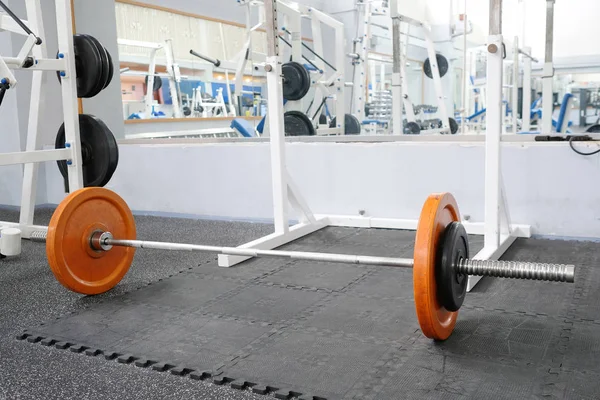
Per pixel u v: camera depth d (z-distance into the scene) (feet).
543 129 14.79
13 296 6.79
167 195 12.40
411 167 9.93
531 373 4.36
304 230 9.70
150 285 7.13
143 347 5.15
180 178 12.17
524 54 17.60
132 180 12.79
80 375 4.62
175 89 19.98
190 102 21.47
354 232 9.91
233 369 4.64
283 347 5.06
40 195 13.92
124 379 4.54
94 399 4.20
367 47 18.67
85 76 8.97
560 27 19.43
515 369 4.44
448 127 18.48
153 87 20.18
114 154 9.16
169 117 20.27
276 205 9.02
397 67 14.44
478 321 5.52
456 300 4.75
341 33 17.56
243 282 7.14
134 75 19.62
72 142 8.80
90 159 9.22
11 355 5.06
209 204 11.94
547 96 14.57
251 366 4.68
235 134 22.31
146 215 12.53
